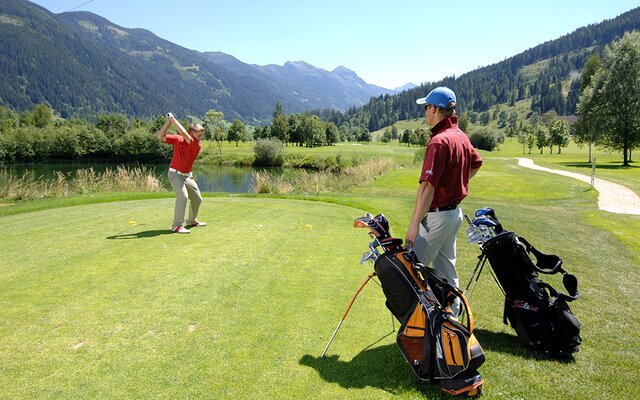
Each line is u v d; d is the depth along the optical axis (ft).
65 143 226.99
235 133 358.23
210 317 13.16
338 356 11.28
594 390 10.34
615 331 13.88
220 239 22.77
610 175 100.99
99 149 233.55
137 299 14.33
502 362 11.58
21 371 9.95
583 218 37.99
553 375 10.99
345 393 9.61
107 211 31.17
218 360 10.73
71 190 54.34
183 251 20.22
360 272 17.97
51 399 8.93
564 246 26.27
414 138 360.69
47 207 33.47
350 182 91.25
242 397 9.27
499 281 12.95
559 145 251.39
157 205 34.27
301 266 18.49
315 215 31.14
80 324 12.41
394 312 11.07
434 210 12.30
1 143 213.87
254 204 36.04
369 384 10.04
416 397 9.59
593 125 151.02
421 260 12.68
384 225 11.47
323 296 15.24
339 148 312.71
